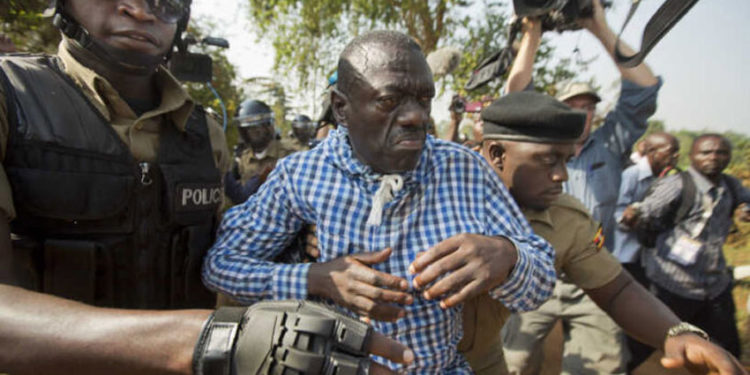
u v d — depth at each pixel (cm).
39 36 395
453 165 158
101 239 148
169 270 164
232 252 164
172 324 84
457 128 462
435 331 153
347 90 142
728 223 376
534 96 203
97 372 83
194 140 173
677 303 378
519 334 339
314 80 1144
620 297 203
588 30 299
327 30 1102
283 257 178
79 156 139
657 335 191
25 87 134
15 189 130
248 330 83
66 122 138
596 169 374
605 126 379
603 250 211
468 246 134
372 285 136
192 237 167
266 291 151
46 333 83
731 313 379
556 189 199
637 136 365
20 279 136
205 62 201
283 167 163
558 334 534
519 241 156
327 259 154
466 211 155
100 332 83
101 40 141
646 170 448
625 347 326
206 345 82
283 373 81
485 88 898
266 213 163
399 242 150
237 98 926
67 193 136
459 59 328
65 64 149
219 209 192
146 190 156
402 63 132
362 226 151
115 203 146
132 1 138
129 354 82
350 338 83
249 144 595
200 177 171
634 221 391
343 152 154
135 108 161
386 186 145
